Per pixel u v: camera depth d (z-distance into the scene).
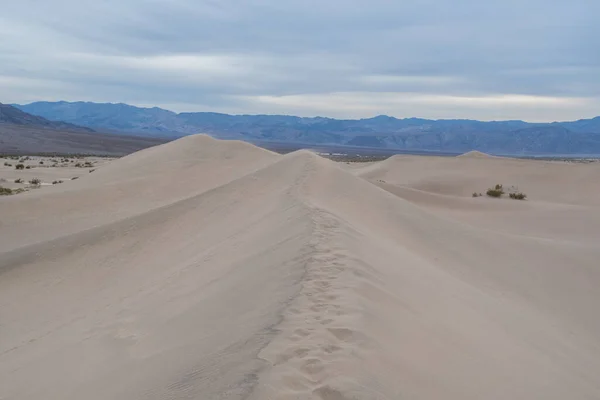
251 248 12.61
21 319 11.94
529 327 10.40
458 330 7.75
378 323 6.43
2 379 8.01
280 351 5.22
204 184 34.00
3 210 25.17
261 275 9.22
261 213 17.50
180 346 6.91
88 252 15.99
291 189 20.55
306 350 5.26
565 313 13.10
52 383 7.26
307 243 10.52
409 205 21.62
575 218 29.41
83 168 70.25
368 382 4.75
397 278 9.55
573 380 7.71
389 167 72.00
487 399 5.62
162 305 9.88
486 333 8.38
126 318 9.71
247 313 7.20
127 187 31.34
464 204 33.81
